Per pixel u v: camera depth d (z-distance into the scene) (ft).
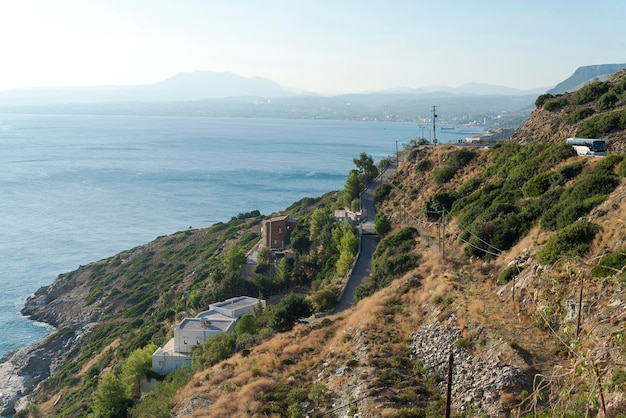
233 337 198.18
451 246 209.97
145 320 317.63
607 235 133.59
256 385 139.54
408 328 149.38
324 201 456.45
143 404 159.74
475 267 176.65
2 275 446.19
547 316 51.67
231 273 286.05
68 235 558.15
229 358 173.99
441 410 109.70
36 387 288.71
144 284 379.96
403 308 163.63
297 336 173.06
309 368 146.72
